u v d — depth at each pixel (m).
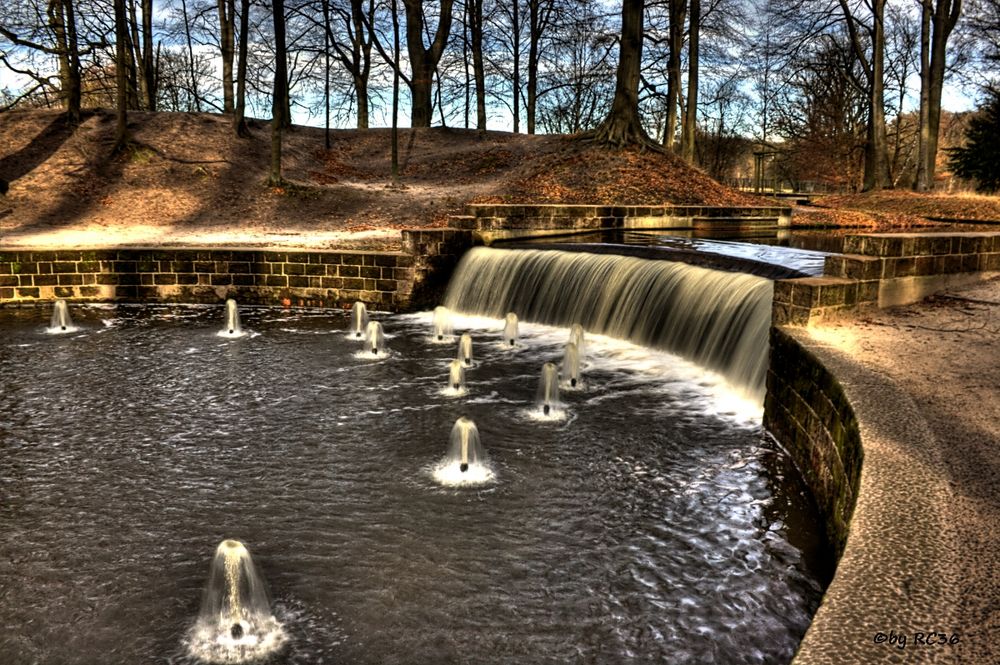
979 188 32.19
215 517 6.73
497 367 11.89
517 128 44.28
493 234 17.91
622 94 28.48
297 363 12.12
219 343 13.61
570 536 6.36
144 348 13.16
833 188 53.34
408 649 4.89
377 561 5.96
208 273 17.72
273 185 26.92
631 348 12.81
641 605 5.37
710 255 13.95
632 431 8.84
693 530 6.48
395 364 12.09
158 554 6.09
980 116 34.62
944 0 33.81
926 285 9.88
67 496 7.16
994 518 3.96
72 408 9.77
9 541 6.30
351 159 34.84
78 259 17.44
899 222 25.27
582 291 14.54
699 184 26.41
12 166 26.97
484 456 8.09
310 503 7.01
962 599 3.20
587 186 25.39
